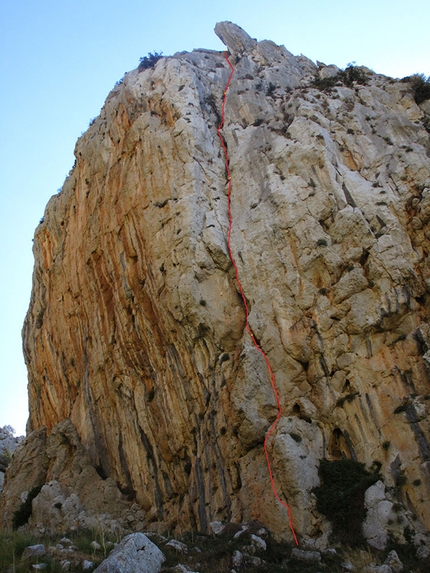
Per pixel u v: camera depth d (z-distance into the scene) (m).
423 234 22.61
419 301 21.09
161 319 24.94
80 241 32.34
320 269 22.41
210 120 30.91
